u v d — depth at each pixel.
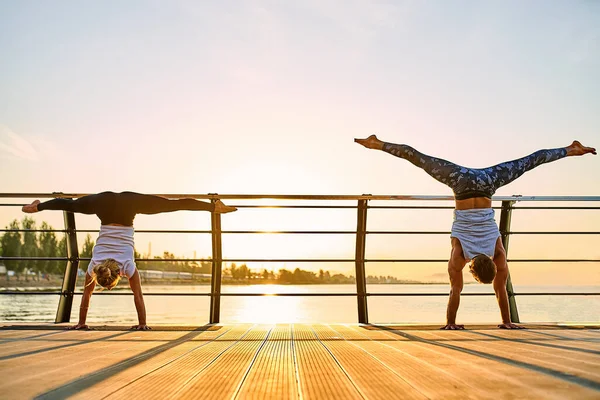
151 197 3.89
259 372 1.89
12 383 1.66
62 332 3.50
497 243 3.86
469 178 3.82
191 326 3.96
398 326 3.98
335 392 1.54
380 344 2.79
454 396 1.47
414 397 1.46
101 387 1.60
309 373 1.87
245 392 1.54
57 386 1.61
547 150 4.09
